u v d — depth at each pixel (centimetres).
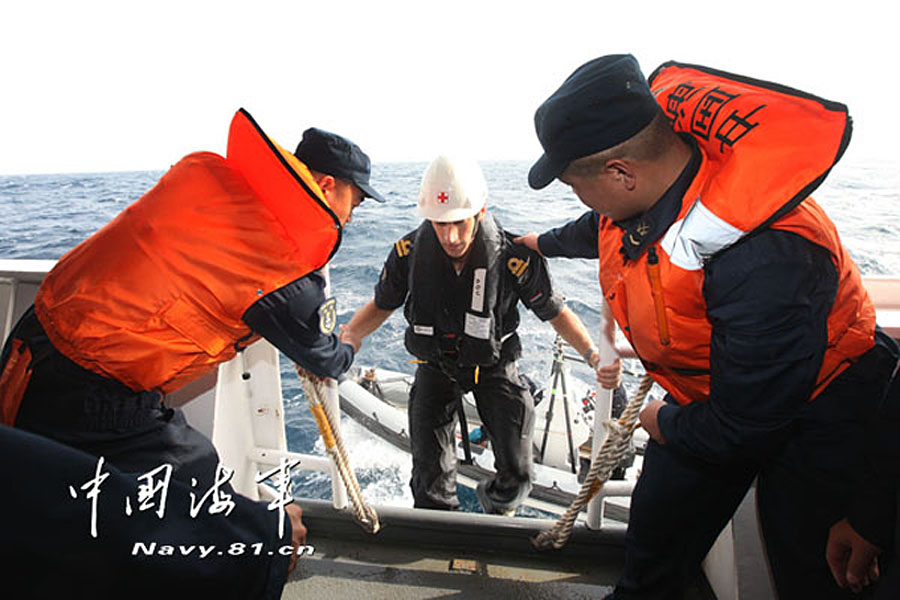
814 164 79
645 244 96
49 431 104
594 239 151
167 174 112
